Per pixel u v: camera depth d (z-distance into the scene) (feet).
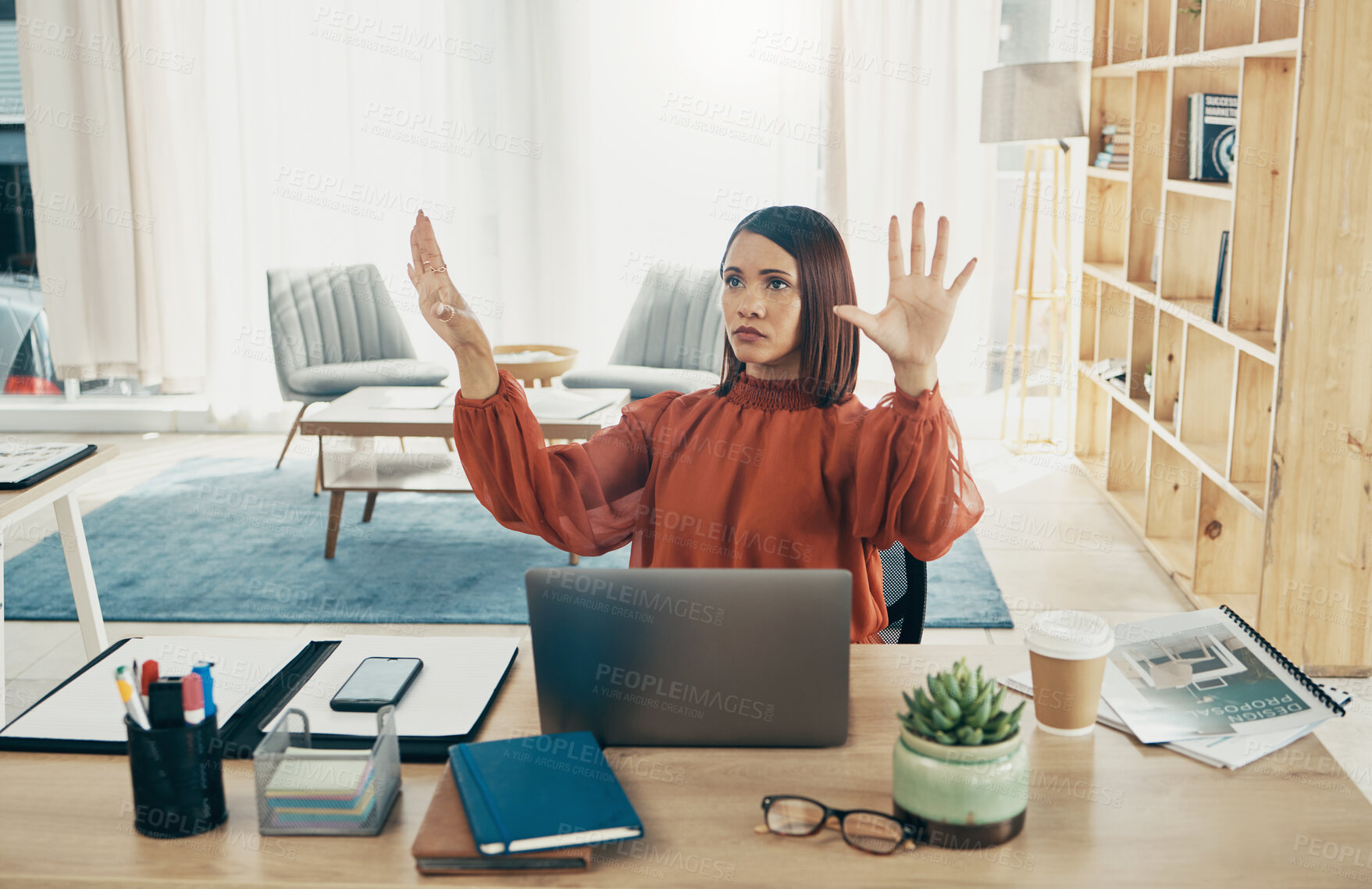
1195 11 11.00
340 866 3.26
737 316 4.93
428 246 4.71
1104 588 11.21
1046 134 14.02
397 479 12.53
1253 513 9.16
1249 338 9.40
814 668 3.82
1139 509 13.34
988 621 10.35
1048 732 3.99
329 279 15.88
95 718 4.11
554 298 17.06
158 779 3.36
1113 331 14.79
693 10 16.33
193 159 16.71
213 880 3.20
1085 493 14.40
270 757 3.39
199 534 13.05
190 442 17.38
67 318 17.01
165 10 16.21
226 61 16.53
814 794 3.62
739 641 3.80
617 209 17.16
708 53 16.44
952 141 16.19
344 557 12.32
